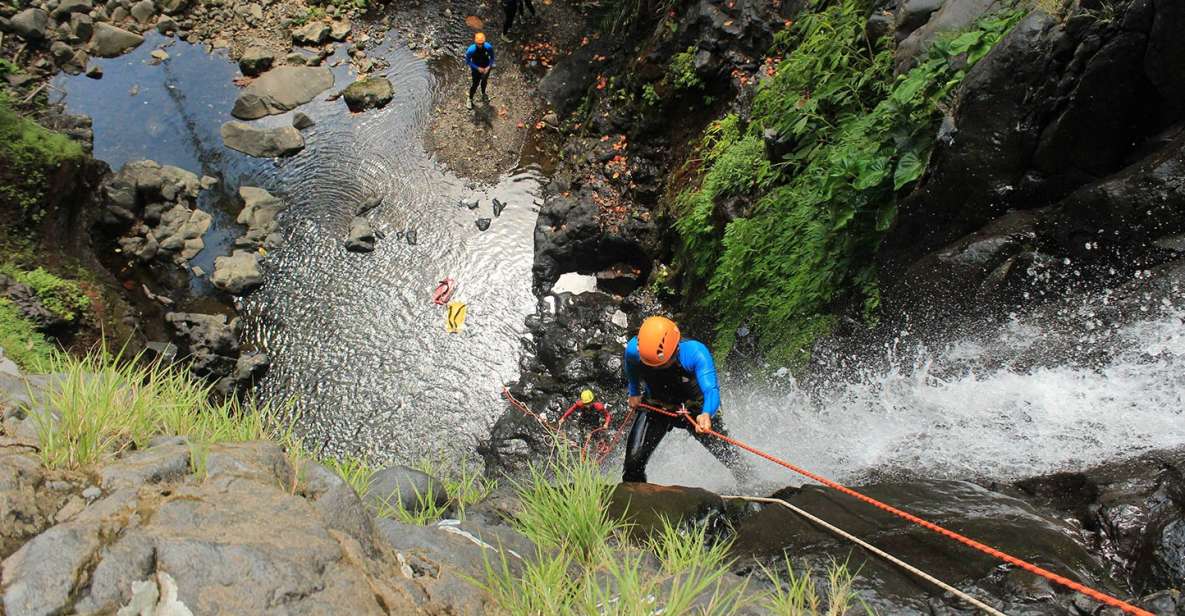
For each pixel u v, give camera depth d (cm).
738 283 809
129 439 319
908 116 681
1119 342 509
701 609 286
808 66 829
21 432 305
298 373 950
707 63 962
